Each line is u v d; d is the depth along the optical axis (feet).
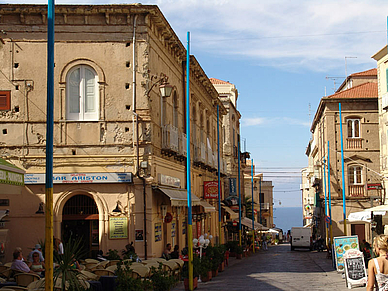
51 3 34.63
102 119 72.84
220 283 64.44
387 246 26.66
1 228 70.49
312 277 71.46
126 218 71.72
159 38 80.12
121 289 44.98
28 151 72.13
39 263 53.21
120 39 73.82
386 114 117.19
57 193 71.82
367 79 181.57
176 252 76.18
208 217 122.72
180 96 93.97
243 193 197.67
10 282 46.62
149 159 72.64
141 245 71.20
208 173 126.62
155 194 74.13
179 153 85.15
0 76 72.90
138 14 73.87
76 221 73.72
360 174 154.81
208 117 126.11
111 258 67.05
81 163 72.28
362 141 154.81
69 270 38.78
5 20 73.20
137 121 72.49
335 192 153.99
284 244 302.86
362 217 80.53
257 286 59.57
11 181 46.32
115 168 72.49
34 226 71.10
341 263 69.41
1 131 72.33
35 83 72.84
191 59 98.37
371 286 26.32
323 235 181.98
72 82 73.67
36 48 73.15
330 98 155.53
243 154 203.62
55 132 72.38
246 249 143.95
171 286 57.98
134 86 73.10
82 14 73.41
